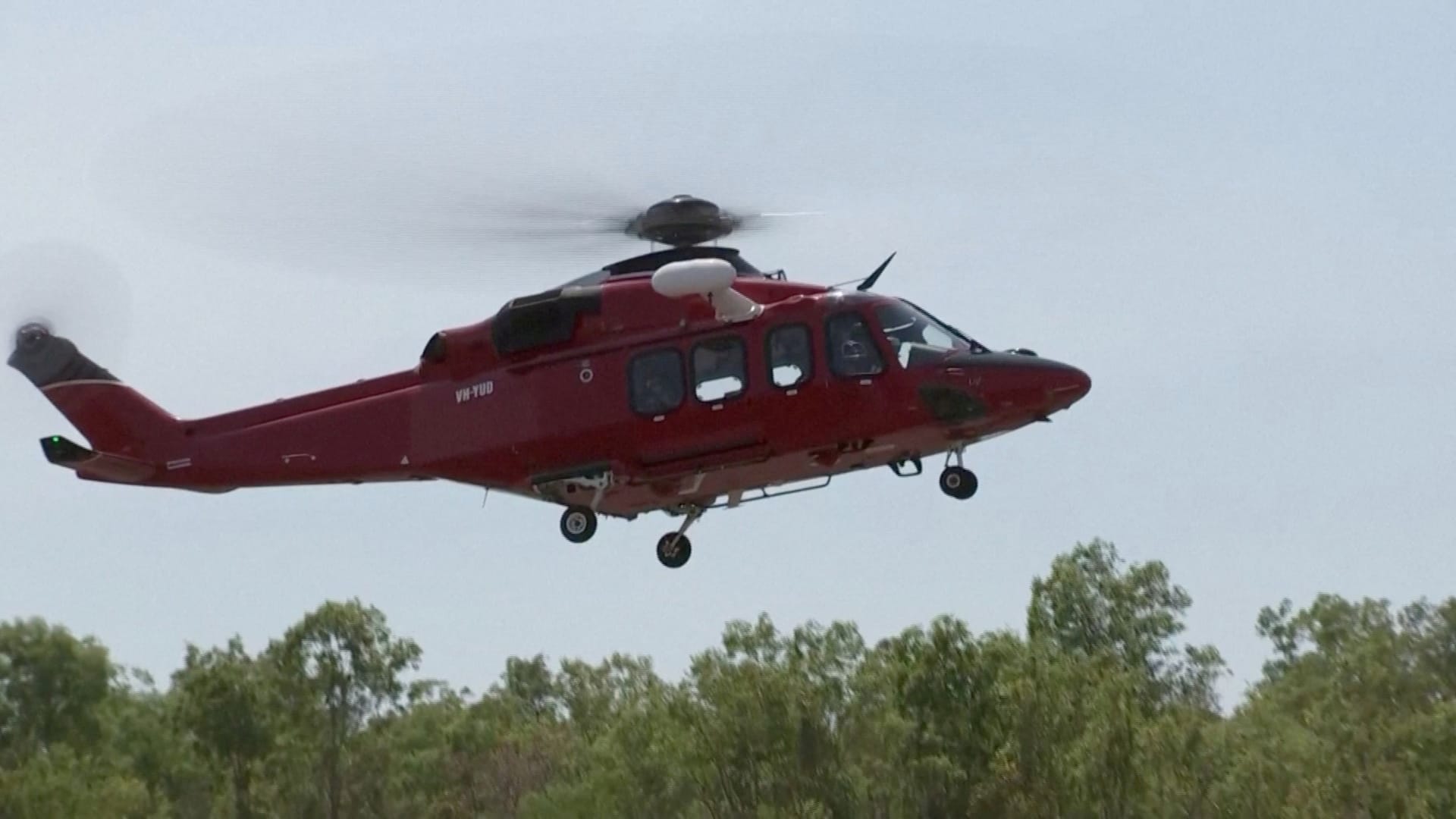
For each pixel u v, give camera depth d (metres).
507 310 39.00
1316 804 71.44
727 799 73.38
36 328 42.16
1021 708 72.62
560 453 38.44
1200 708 106.00
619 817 76.88
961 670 73.56
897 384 37.44
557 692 147.75
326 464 40.19
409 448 39.62
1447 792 72.19
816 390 37.47
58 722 99.50
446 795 100.69
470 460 39.06
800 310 37.97
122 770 96.06
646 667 103.25
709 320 38.06
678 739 76.12
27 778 84.00
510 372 38.97
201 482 41.38
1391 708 90.38
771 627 79.31
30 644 100.75
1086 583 114.12
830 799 71.88
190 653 94.19
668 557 40.00
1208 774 73.62
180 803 90.38
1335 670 97.12
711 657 78.25
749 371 37.69
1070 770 71.38
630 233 38.94
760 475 38.66
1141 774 71.56
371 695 93.06
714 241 39.38
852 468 38.94
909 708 73.69
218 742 89.44
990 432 38.03
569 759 102.38
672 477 38.28
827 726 74.12
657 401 37.88
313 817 89.62
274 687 91.56
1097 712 73.25
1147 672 111.38
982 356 37.81
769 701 74.12
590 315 38.50
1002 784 71.12
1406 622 114.00
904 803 71.50
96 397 41.84
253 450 40.84
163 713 99.50
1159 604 113.25
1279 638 127.69
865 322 37.88
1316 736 79.62
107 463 41.22
